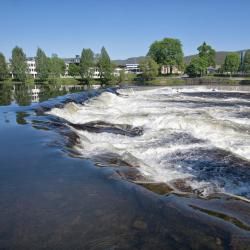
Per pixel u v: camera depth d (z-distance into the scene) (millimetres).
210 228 5637
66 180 8180
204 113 24219
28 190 7621
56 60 104188
